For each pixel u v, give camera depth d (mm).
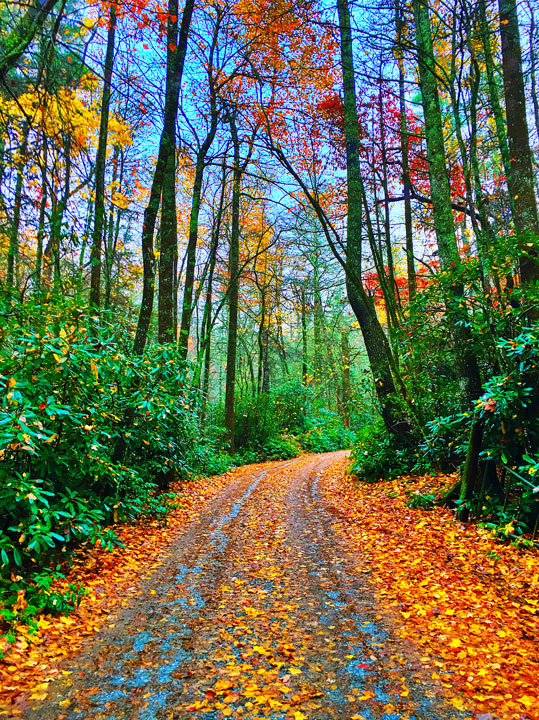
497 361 5766
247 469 15109
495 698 2555
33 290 5367
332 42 10656
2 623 3258
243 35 11016
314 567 5090
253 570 5008
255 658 3104
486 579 4270
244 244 21312
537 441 5258
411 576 4598
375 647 3248
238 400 20031
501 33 6430
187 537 6383
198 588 4469
